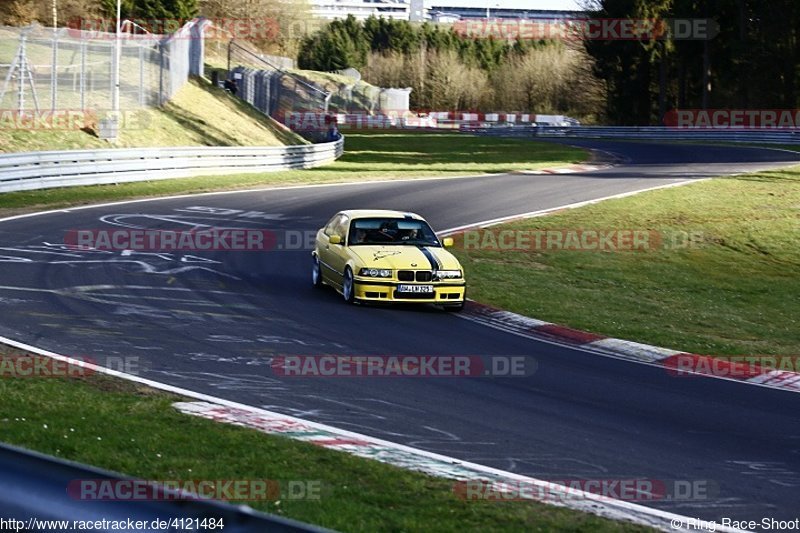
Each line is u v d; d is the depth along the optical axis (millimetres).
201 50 104625
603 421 18250
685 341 27578
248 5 182375
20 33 67938
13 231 40625
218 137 86438
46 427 14875
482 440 16438
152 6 141625
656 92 177875
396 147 111312
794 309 36156
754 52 145250
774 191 66500
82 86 72125
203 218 48969
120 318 25703
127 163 61531
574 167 87375
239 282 33406
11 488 6887
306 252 41406
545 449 16078
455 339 26188
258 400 18375
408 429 16922
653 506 13336
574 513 12672
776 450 16766
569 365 23703
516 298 33375
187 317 26500
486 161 93500
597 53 168375
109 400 17281
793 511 13406
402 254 30719
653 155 99688
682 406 19953
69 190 56156
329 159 89250
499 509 12594
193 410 17141
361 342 24812
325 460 14406
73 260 34844
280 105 133250
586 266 42219
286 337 24766
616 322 30000
